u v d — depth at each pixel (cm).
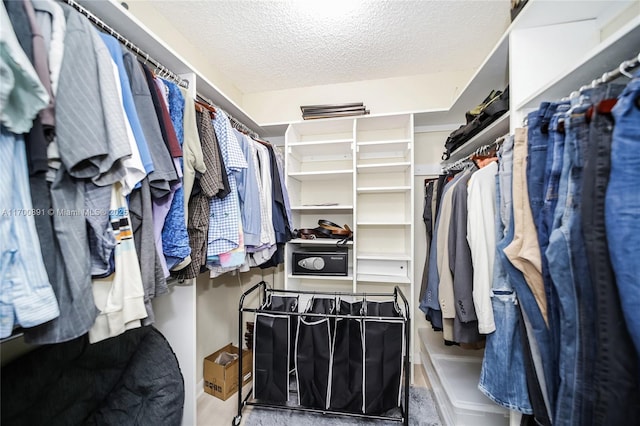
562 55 93
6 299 45
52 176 53
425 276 170
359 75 193
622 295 47
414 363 185
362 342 123
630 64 53
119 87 65
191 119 94
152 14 130
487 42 155
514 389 81
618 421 48
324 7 130
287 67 182
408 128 179
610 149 51
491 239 96
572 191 60
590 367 55
